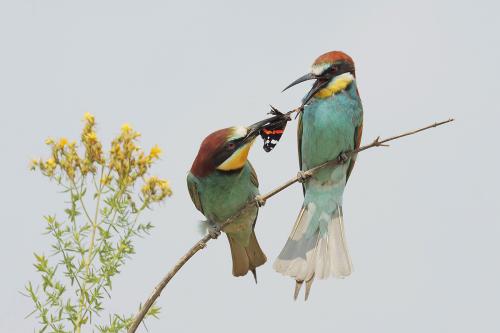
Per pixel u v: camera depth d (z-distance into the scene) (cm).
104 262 667
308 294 1104
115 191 689
